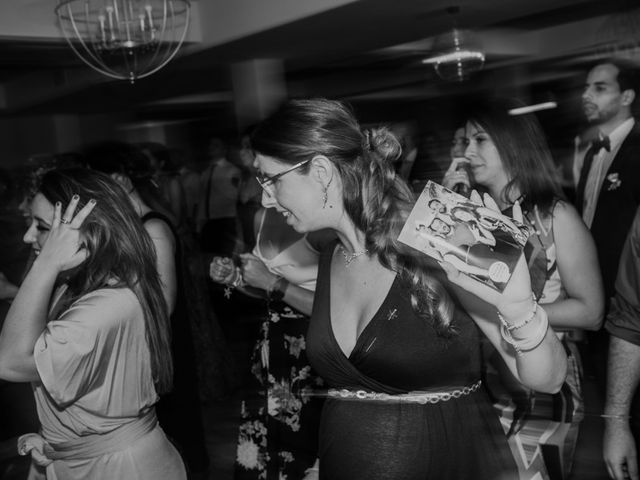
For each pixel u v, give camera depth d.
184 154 5.68
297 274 2.33
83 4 4.96
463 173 2.15
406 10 4.88
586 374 2.01
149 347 1.76
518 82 5.12
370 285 1.52
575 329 1.96
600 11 4.85
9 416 3.01
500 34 5.38
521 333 1.33
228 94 7.42
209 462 3.01
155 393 1.81
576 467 1.76
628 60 2.55
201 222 4.78
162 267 2.54
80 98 8.06
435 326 1.44
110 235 1.72
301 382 2.41
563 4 4.94
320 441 1.62
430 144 2.47
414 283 1.44
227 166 5.02
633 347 1.79
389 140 1.53
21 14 4.94
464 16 5.22
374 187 1.49
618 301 1.83
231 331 3.63
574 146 2.61
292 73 6.88
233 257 2.47
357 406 1.53
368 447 1.50
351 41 5.86
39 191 1.77
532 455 1.80
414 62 5.68
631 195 2.27
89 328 1.62
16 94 8.39
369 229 1.48
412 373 1.47
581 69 3.48
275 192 1.54
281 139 1.49
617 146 2.43
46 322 1.76
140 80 7.09
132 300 1.71
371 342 1.48
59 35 5.06
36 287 1.65
